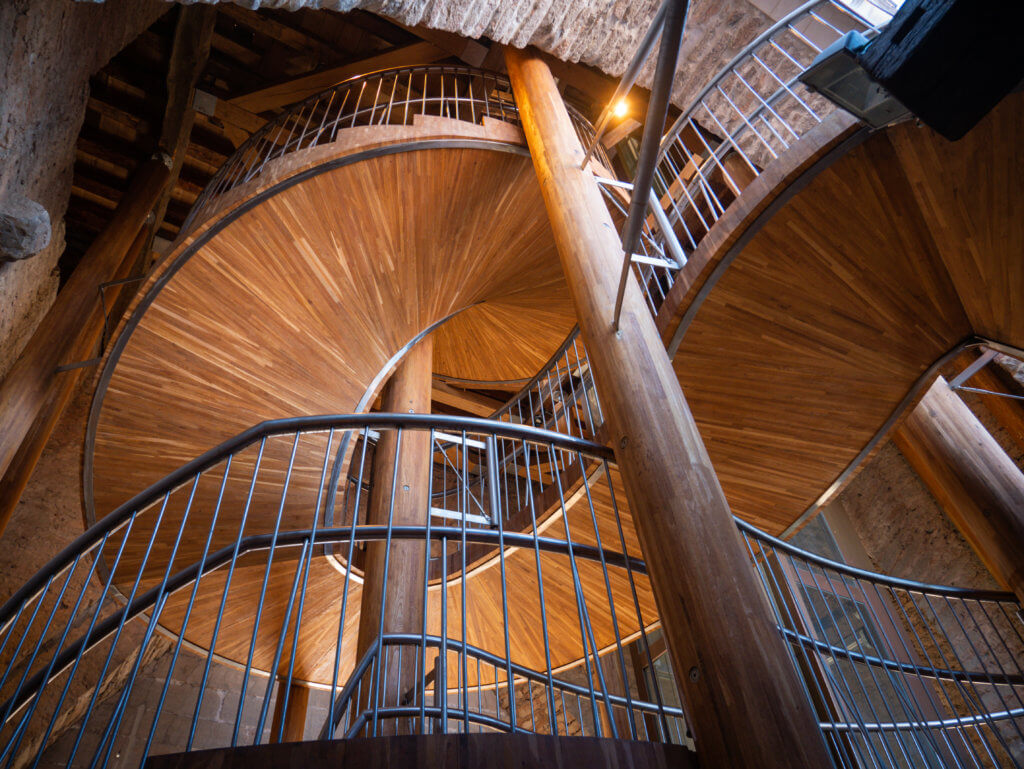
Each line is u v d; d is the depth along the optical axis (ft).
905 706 12.62
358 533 10.22
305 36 28.04
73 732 24.04
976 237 13.39
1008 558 16.26
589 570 21.09
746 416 17.93
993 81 5.21
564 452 20.18
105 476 18.49
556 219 14.90
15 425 16.49
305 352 19.26
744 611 7.72
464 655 6.91
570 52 20.81
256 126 28.58
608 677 29.01
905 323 15.64
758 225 14.26
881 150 12.82
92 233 31.37
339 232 18.63
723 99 21.65
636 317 11.59
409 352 22.66
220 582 20.57
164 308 17.29
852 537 30.48
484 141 19.44
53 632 22.39
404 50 26.66
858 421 18.01
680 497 8.87
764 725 6.81
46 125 16.48
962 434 18.10
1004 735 21.63
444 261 21.17
